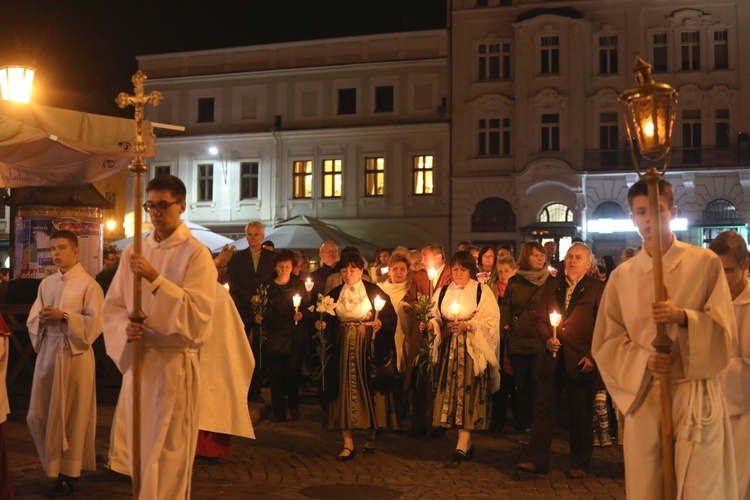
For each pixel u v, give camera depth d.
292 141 40.06
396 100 39.09
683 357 4.14
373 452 9.08
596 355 4.54
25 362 11.02
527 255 10.38
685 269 4.28
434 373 8.82
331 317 8.94
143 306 4.90
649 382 4.30
